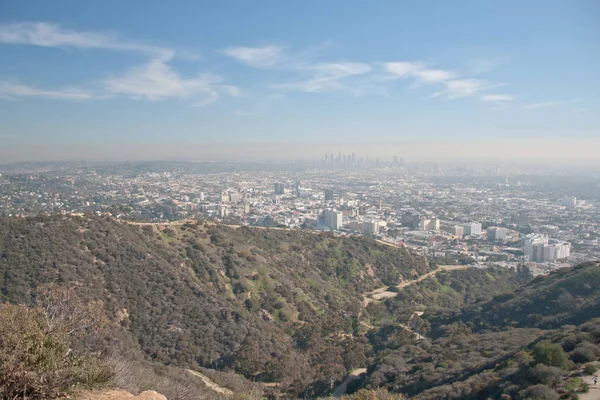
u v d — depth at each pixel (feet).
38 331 20.90
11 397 19.30
